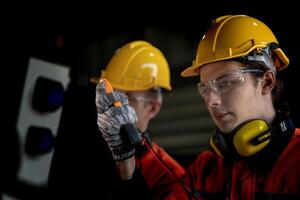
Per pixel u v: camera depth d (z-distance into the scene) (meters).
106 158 2.19
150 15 3.20
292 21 2.55
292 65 2.52
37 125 2.53
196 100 2.98
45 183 2.50
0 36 2.70
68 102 2.80
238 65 1.21
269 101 1.22
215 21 1.39
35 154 2.52
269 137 1.15
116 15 3.29
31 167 2.52
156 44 3.18
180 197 1.59
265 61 1.22
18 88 2.58
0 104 2.52
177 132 3.08
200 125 2.96
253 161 1.18
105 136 1.20
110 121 1.17
